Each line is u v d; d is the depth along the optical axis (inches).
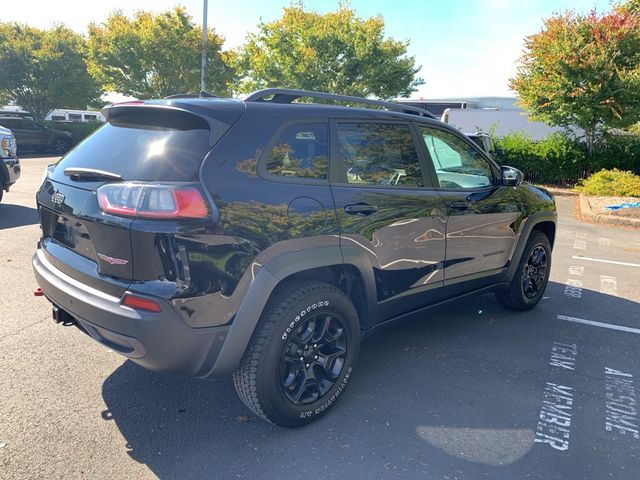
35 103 1160.8
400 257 128.9
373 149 126.9
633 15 560.4
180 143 98.5
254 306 98.5
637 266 262.4
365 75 794.2
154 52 906.1
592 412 122.4
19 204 360.8
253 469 98.2
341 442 107.4
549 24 579.2
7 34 1088.8
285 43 799.7
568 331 171.5
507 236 167.3
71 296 102.2
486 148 520.4
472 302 199.6
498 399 126.9
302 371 110.7
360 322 127.3
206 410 118.0
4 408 114.7
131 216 91.9
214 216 93.0
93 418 112.7
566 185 618.8
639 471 101.3
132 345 93.5
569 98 567.2
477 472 99.3
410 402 124.0
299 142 110.8
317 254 107.6
